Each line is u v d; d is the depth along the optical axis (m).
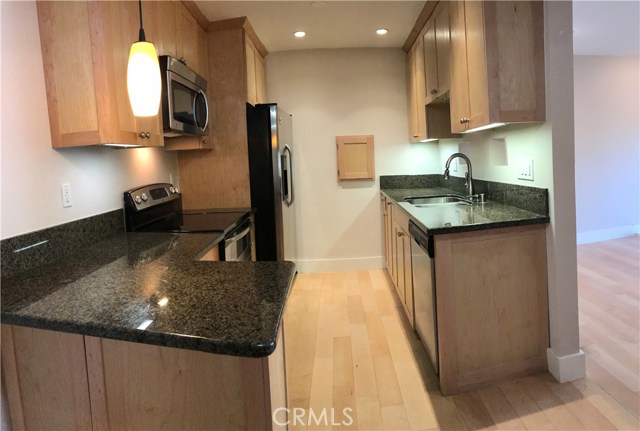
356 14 3.03
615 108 4.75
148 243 1.86
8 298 1.12
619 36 3.91
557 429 1.67
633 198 4.91
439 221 1.98
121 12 1.69
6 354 1.04
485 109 1.90
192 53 2.77
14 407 1.05
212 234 2.08
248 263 1.40
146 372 0.95
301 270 4.14
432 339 2.01
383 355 2.36
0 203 1.38
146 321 0.92
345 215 4.11
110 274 1.34
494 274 1.94
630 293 3.09
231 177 3.19
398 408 1.87
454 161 3.46
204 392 0.92
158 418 0.95
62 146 1.63
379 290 3.49
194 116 2.52
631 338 2.38
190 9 2.72
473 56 2.03
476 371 1.96
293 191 4.05
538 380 2.00
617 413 1.74
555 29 1.86
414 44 3.53
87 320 0.94
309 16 3.04
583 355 1.99
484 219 1.98
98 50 1.56
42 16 1.58
